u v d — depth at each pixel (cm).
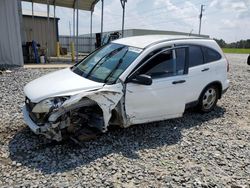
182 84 484
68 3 1723
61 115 367
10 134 426
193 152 403
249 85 973
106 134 444
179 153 398
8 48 1118
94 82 404
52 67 1152
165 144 426
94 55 509
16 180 306
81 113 397
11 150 375
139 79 405
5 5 1079
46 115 363
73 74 448
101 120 396
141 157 378
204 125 524
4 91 686
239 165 371
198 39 543
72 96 365
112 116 420
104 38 1605
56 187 296
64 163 348
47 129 358
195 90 524
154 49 449
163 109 462
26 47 1388
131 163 358
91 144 407
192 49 520
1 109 540
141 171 339
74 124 393
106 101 388
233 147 429
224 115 594
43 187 295
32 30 1920
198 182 320
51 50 2052
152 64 441
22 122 474
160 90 447
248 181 331
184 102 499
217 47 583
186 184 316
